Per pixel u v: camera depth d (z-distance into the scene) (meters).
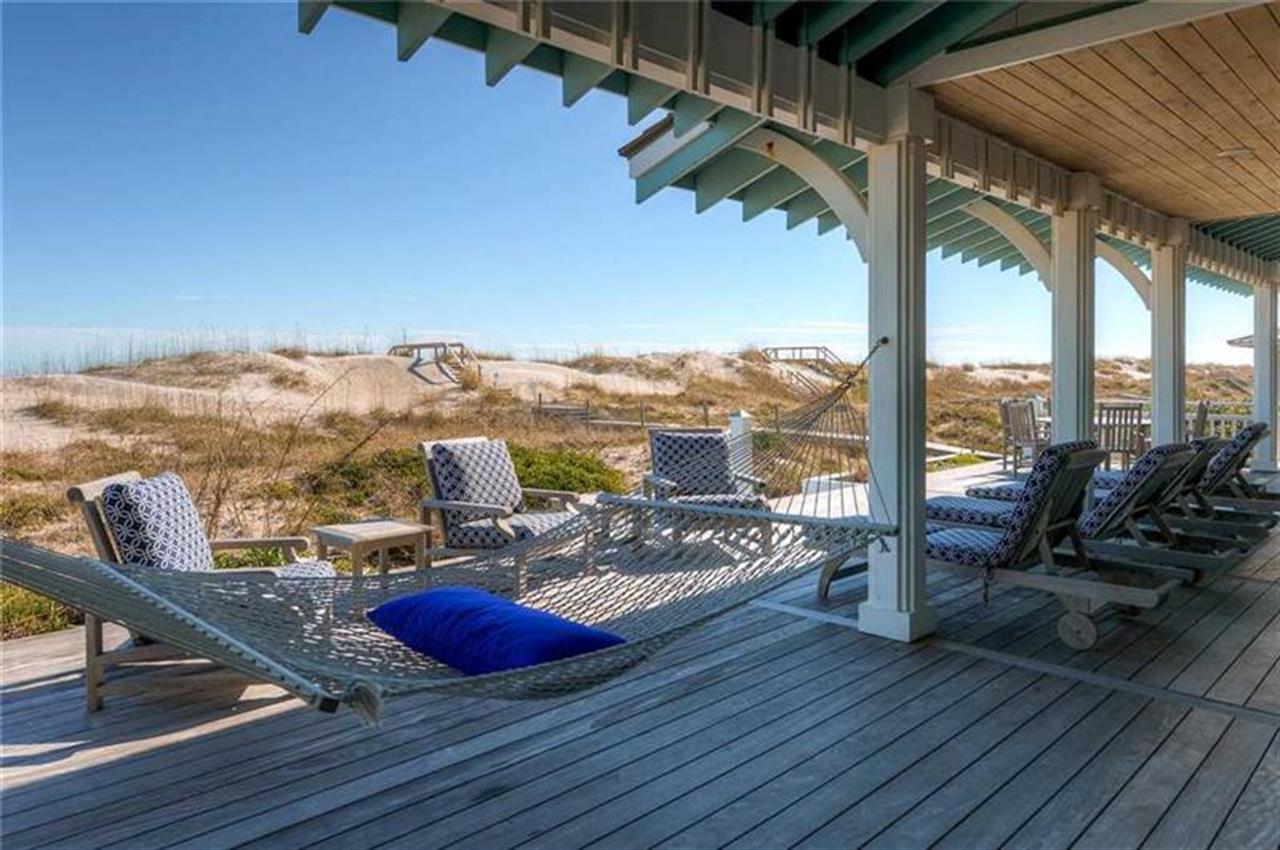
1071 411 5.24
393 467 8.27
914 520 3.74
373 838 2.14
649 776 2.47
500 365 16.66
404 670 2.37
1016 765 2.52
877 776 2.46
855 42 3.44
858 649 3.61
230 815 2.26
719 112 4.00
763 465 4.58
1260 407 10.01
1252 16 3.08
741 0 3.16
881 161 3.75
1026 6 3.35
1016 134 4.43
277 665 1.63
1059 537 3.96
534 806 2.30
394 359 13.62
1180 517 5.17
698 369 18.72
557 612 3.09
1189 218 6.89
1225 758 2.55
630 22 2.76
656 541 3.73
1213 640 3.71
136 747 2.69
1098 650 3.57
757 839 2.13
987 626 3.94
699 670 3.37
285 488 7.32
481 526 4.51
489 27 3.02
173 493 3.25
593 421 13.08
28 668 3.44
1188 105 3.99
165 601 1.80
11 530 6.34
